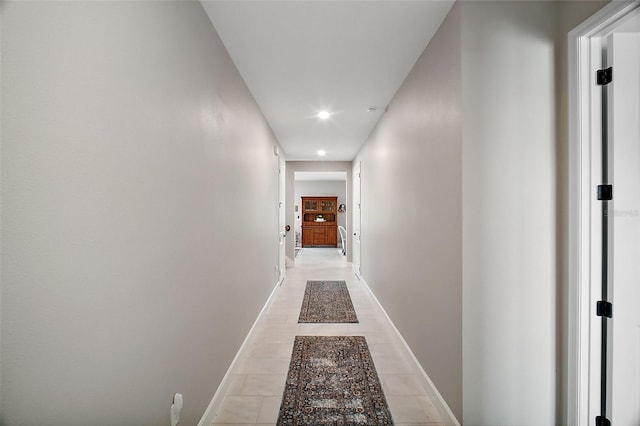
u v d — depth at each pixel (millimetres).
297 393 2002
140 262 996
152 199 1068
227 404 1882
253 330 2834
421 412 1810
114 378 870
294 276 5801
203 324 1586
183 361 1343
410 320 2369
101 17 808
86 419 766
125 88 912
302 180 11180
